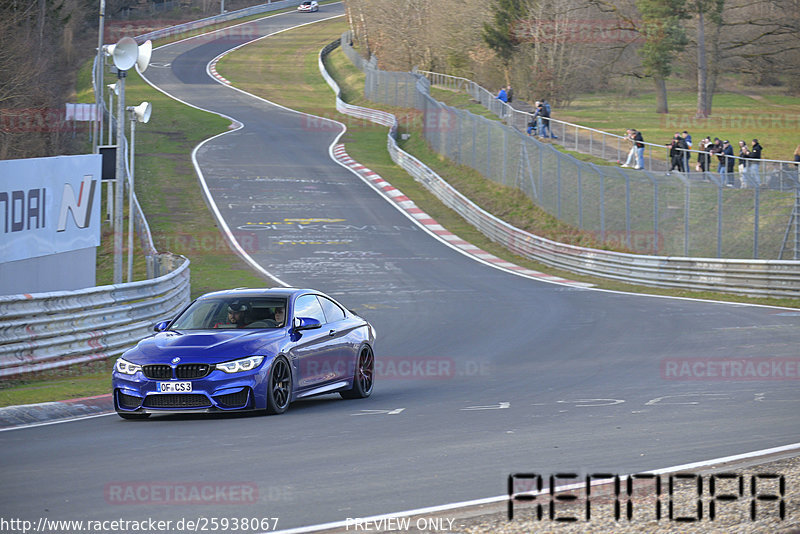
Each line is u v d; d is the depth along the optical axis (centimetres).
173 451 1030
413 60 10238
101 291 1997
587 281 3884
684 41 7894
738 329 2427
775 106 8412
